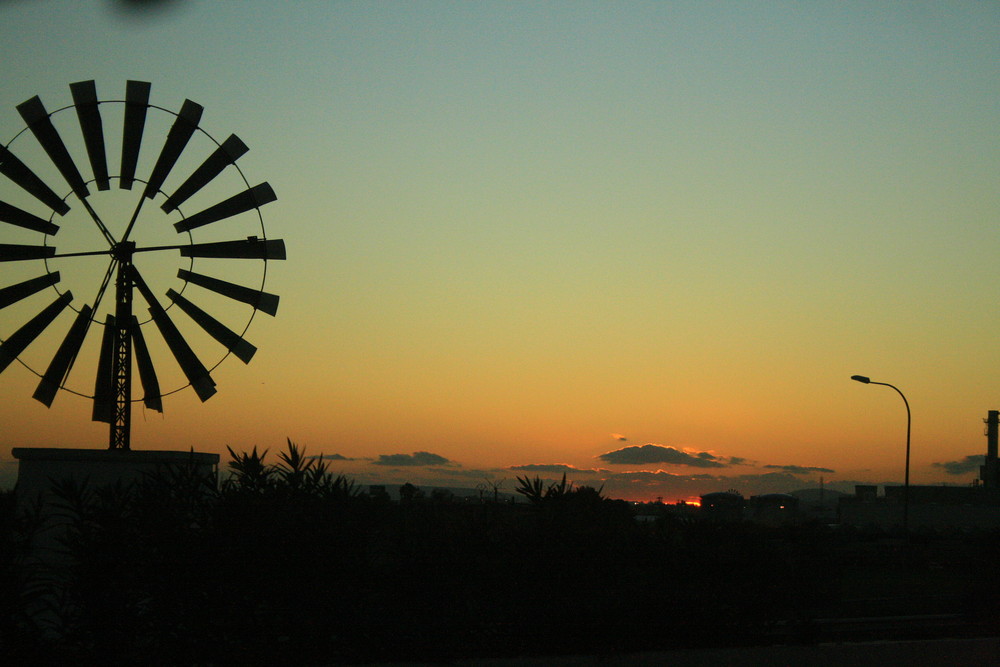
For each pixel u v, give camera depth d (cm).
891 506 7594
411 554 896
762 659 908
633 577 950
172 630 823
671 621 945
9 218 1213
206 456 1118
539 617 903
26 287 1214
